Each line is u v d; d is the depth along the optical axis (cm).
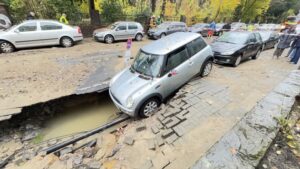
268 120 362
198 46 584
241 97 474
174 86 529
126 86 484
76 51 1017
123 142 372
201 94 499
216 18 3222
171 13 2650
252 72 701
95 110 598
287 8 5116
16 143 446
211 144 322
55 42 1063
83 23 1515
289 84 534
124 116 510
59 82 622
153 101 482
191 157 301
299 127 345
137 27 1444
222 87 543
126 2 1981
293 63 838
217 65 806
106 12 1692
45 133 490
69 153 395
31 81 623
